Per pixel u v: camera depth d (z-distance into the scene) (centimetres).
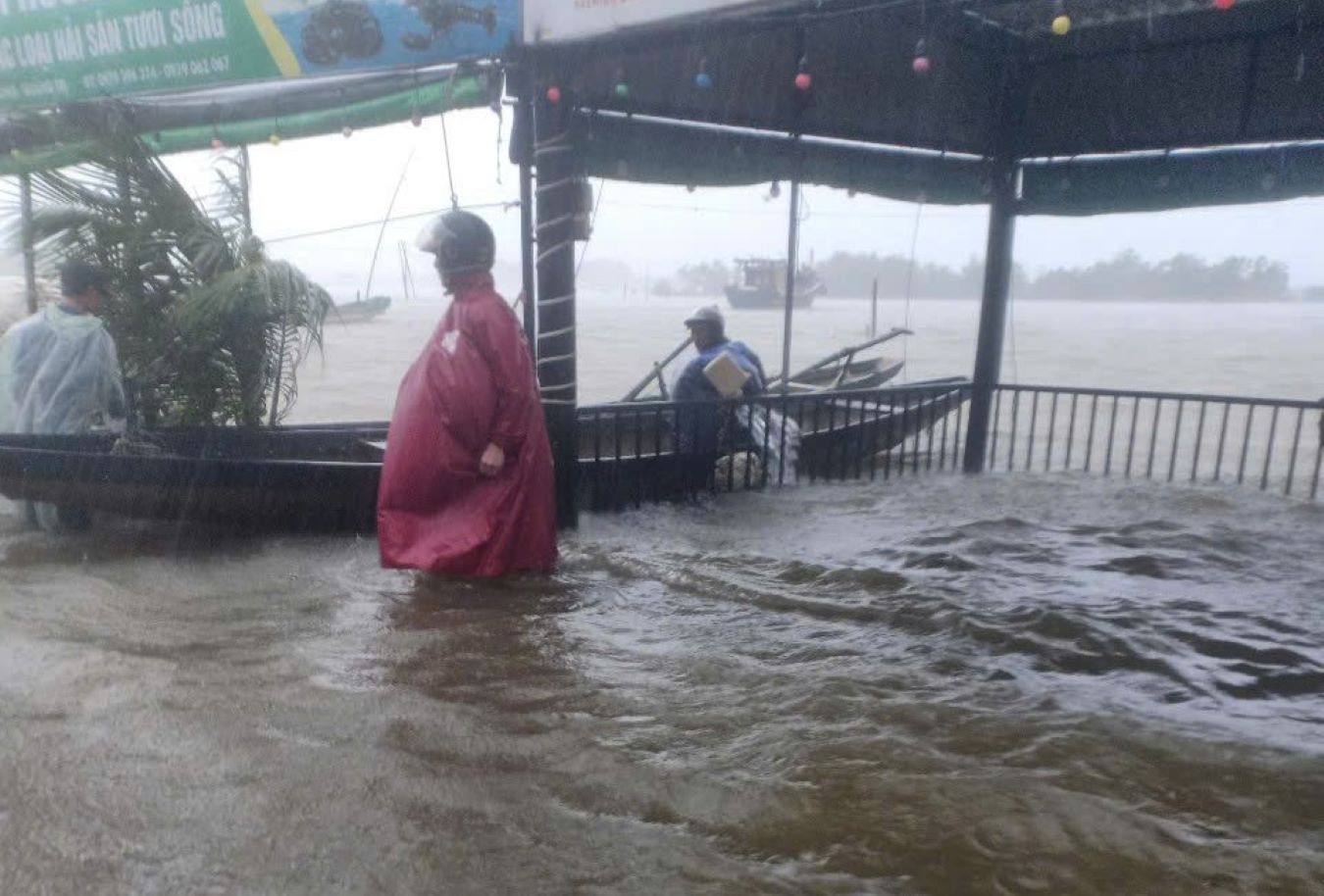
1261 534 683
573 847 276
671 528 683
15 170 739
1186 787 319
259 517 602
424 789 304
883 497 808
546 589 519
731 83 704
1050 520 726
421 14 587
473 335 527
